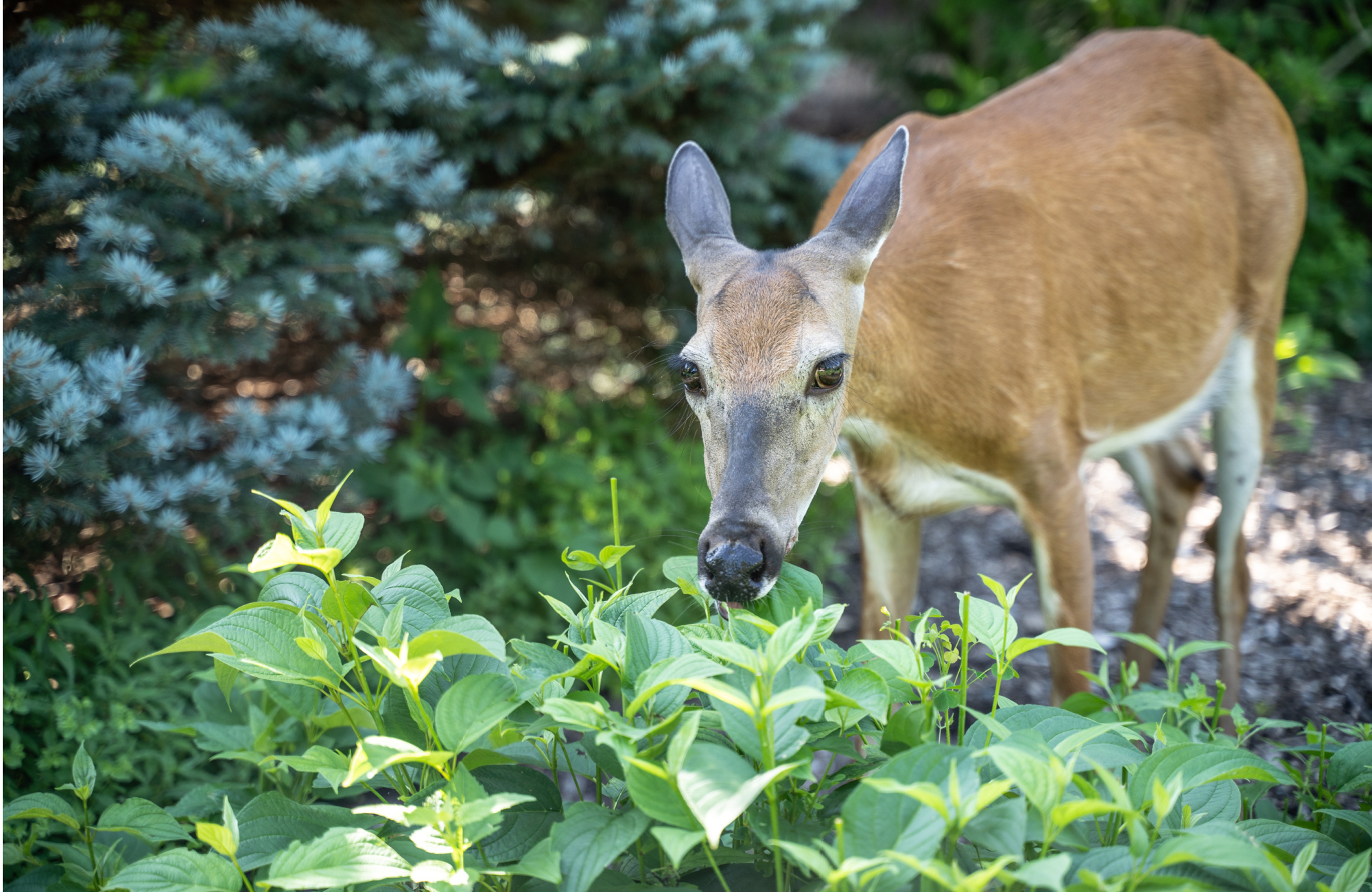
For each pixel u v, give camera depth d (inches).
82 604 142.6
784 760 66.7
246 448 150.9
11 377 127.4
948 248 133.3
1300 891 65.2
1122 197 147.6
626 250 224.2
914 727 75.2
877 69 376.2
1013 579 202.8
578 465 190.5
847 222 114.9
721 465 105.1
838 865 59.9
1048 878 54.3
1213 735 100.3
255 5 187.8
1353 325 269.7
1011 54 331.6
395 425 212.1
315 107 187.3
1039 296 136.1
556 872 64.2
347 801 128.0
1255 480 164.4
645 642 76.3
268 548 75.4
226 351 156.0
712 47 179.3
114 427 145.5
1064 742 69.6
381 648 71.8
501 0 233.5
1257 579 188.2
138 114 155.6
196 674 114.6
